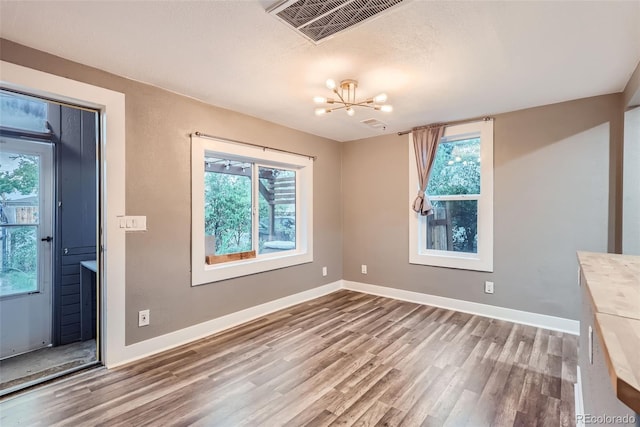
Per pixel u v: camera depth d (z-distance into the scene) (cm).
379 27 187
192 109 299
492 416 186
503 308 349
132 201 257
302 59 227
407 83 268
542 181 325
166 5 167
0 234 280
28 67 207
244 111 339
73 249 314
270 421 182
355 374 233
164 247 278
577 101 307
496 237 352
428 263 403
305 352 270
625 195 278
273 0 165
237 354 266
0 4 164
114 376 230
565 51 215
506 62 231
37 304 298
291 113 346
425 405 197
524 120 334
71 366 264
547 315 324
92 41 202
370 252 458
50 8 169
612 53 218
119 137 250
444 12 173
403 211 425
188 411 191
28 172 292
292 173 428
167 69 242
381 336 303
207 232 335
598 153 298
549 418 183
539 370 238
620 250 288
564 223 315
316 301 421
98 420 183
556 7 169
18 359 277
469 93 291
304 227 429
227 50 214
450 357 259
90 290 321
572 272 311
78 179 316
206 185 335
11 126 281
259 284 364
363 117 362
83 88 231
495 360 254
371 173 455
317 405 197
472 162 379
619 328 71
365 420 183
